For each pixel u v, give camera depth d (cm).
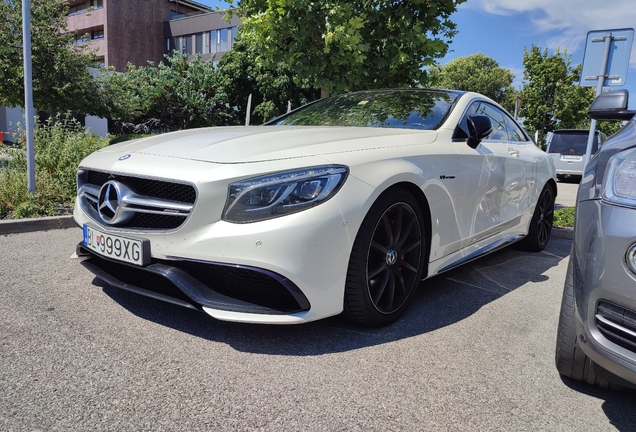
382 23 590
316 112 364
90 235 247
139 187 232
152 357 205
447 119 309
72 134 642
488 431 166
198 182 207
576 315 169
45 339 217
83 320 239
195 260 208
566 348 190
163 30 4559
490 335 248
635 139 172
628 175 159
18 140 628
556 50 2345
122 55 4234
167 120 2725
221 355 210
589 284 160
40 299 264
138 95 2573
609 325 154
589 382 194
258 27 564
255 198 203
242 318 204
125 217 229
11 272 310
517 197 383
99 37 4200
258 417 167
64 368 193
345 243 213
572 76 2347
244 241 199
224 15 667
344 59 568
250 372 197
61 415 163
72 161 581
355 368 205
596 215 161
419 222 259
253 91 2684
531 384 200
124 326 234
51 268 322
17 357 200
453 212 285
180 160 224
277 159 213
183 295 225
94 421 160
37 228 444
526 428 169
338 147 231
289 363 206
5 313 244
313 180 208
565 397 191
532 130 2430
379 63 590
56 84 1517
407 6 582
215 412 169
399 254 249
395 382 195
